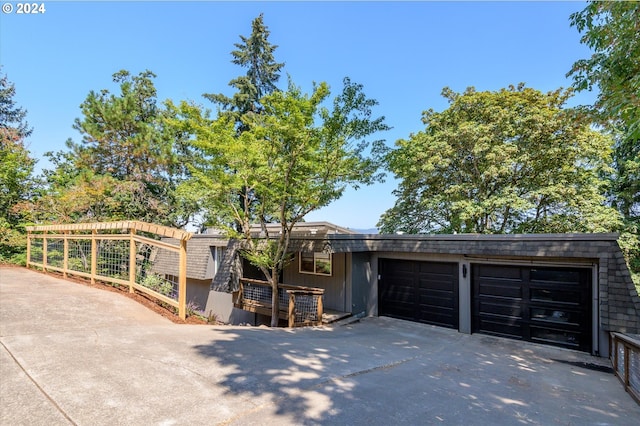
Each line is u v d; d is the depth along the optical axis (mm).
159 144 16188
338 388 3680
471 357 6500
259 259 9164
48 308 5699
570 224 13164
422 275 9805
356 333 8117
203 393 3148
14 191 13539
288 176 8219
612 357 6238
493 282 8602
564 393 4617
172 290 8914
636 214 16328
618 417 3811
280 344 5434
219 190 8234
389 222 17141
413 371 5016
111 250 7898
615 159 16016
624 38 4602
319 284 11016
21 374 3225
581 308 7375
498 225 14961
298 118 7180
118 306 6254
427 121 16469
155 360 3883
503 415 3555
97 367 3525
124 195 15195
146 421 2562
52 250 9602
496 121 13562
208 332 5559
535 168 13508
